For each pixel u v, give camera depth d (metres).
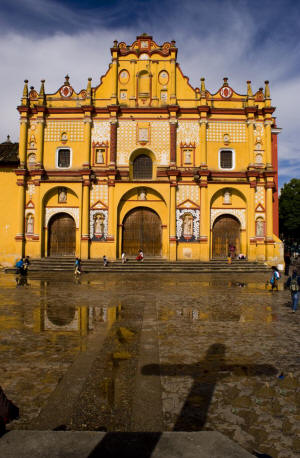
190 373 6.02
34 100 30.42
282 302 13.37
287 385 5.54
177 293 15.41
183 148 29.45
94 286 17.69
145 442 3.11
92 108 29.34
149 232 29.70
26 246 28.95
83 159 29.52
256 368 6.30
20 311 11.26
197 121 29.69
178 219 28.75
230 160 29.70
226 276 23.20
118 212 29.14
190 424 4.28
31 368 6.22
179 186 29.02
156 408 4.70
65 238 29.58
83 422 4.31
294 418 4.49
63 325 9.46
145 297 14.20
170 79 30.02
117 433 3.26
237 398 5.05
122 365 6.39
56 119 29.98
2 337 8.26
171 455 2.91
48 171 29.38
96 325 9.48
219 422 4.36
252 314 11.06
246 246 28.84
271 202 28.66
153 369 6.19
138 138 29.61
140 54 30.42
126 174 29.34
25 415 4.49
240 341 8.02
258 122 29.78
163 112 29.70
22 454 2.88
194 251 28.56
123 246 29.61
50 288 16.84
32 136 29.95
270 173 28.62
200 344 7.76
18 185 29.14
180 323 9.77
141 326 9.39
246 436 4.03
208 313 11.16
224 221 29.61
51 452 2.92
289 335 8.58
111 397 5.04
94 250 28.59
